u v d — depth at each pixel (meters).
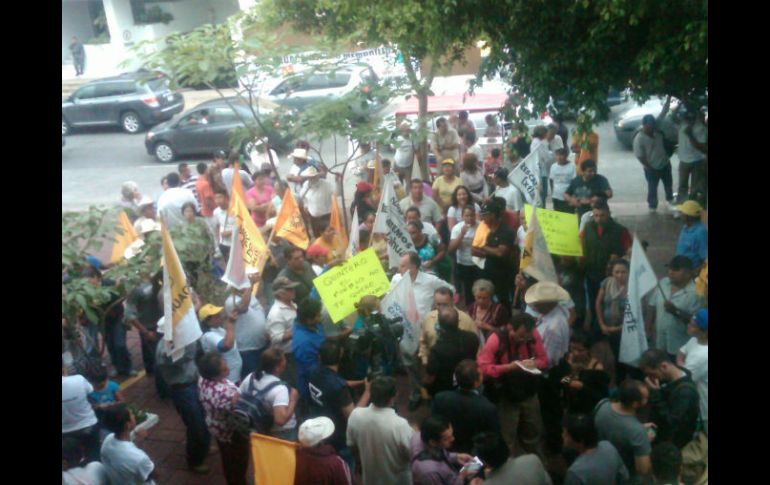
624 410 5.63
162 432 8.29
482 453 5.13
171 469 7.61
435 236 9.44
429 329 7.35
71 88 28.39
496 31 9.29
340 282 7.57
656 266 11.31
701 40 7.66
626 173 16.38
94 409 6.81
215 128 20.67
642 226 13.05
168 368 7.27
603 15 8.01
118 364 9.58
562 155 12.19
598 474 5.21
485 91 18.25
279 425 6.34
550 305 6.87
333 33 12.01
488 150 15.32
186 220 10.80
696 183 11.91
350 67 12.08
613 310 7.57
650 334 7.26
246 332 7.92
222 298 8.29
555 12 8.65
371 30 11.59
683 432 5.80
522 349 6.62
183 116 21.03
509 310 8.64
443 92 17.86
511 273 9.05
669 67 8.15
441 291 7.18
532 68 9.11
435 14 9.48
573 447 5.43
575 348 6.56
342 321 7.93
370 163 12.88
